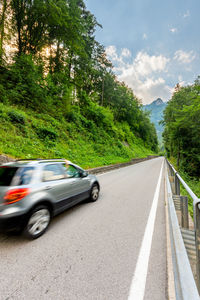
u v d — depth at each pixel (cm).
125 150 2491
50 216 290
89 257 211
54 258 208
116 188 651
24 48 1648
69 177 365
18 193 237
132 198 509
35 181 274
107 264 197
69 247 235
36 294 152
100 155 1612
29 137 993
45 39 1784
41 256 212
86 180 426
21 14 1538
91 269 188
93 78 3184
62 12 1562
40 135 1098
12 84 1244
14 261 200
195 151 2306
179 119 2109
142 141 5066
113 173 1122
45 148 1004
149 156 3809
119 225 313
